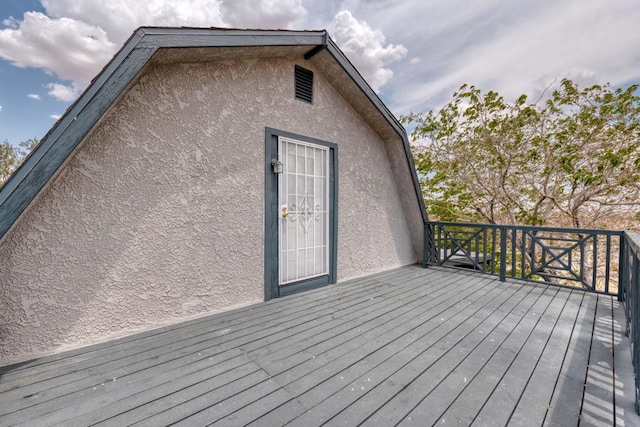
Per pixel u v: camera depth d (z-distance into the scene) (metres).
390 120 4.81
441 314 3.13
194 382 1.86
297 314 3.10
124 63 2.16
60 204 2.22
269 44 3.11
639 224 6.75
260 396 1.73
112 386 1.81
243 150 3.28
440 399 1.72
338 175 4.45
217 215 3.08
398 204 5.75
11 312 2.06
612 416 1.59
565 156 6.54
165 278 2.75
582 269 4.07
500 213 8.30
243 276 3.32
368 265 5.03
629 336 2.56
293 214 3.85
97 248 2.38
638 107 5.82
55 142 1.94
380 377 1.94
